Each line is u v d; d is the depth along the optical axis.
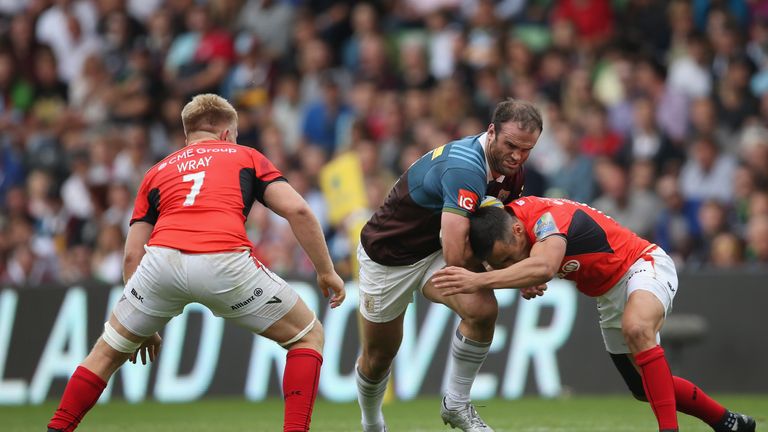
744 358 34.66
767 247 37.25
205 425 28.53
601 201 41.56
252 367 36.62
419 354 35.84
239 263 18.00
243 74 51.06
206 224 18.08
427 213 20.50
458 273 18.47
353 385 35.88
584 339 35.34
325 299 36.69
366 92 47.66
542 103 46.06
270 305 18.20
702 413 20.73
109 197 46.78
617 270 19.88
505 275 18.42
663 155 43.31
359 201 33.59
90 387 18.38
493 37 49.22
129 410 33.50
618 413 29.98
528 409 31.38
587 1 50.53
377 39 50.22
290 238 41.81
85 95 54.62
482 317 20.16
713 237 39.00
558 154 44.41
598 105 44.66
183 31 55.28
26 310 38.34
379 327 21.84
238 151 19.03
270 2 54.62
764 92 45.12
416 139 45.03
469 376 20.89
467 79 47.69
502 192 20.69
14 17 60.34
